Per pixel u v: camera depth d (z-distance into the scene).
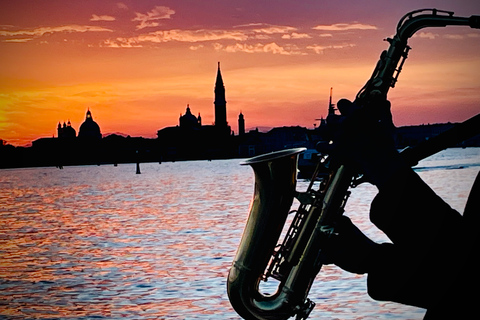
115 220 24.25
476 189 1.44
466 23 2.04
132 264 13.20
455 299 1.45
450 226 1.44
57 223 24.38
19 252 16.05
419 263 1.46
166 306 9.37
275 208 2.12
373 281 1.63
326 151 1.56
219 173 92.56
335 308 8.69
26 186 71.69
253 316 2.11
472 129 1.70
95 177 97.31
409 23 2.11
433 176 44.44
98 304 9.66
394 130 1.58
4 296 10.41
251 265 2.13
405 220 1.46
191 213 25.66
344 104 1.60
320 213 2.04
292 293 2.10
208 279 11.20
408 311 8.37
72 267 13.18
